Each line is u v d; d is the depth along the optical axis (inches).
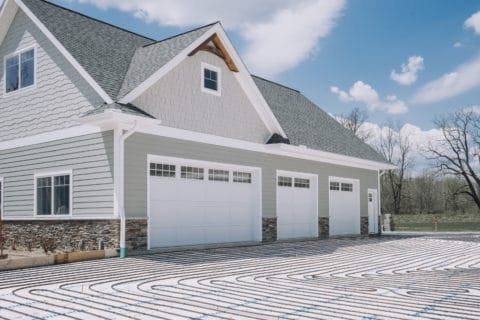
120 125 500.7
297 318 232.1
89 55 551.2
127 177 503.8
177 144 561.9
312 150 749.9
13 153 621.9
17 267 407.2
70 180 543.8
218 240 617.0
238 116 651.5
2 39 648.4
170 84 558.9
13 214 613.6
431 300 275.9
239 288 320.5
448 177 1969.7
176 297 288.5
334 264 463.8
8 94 636.7
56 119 569.0
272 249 593.0
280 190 724.7
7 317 238.8
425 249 642.8
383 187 2073.1
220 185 625.6
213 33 592.7
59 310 253.6
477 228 1384.1
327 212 814.5
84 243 520.1
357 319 228.7
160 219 545.3
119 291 309.6
